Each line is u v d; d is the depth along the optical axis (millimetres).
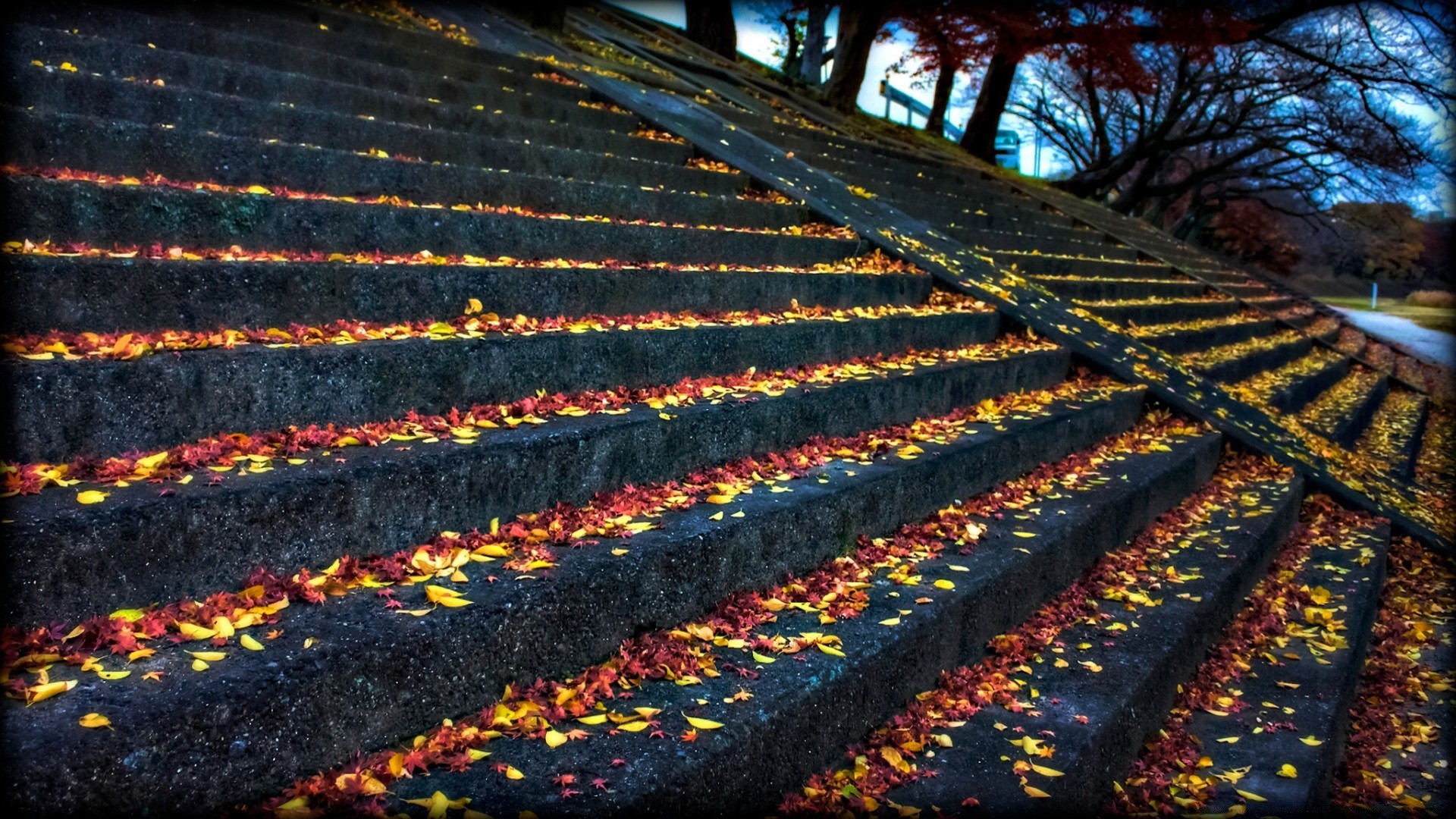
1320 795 3496
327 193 4664
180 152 4117
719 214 6906
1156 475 5559
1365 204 32875
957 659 3492
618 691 2615
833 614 3211
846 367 5359
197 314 3219
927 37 21969
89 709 1826
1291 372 12039
